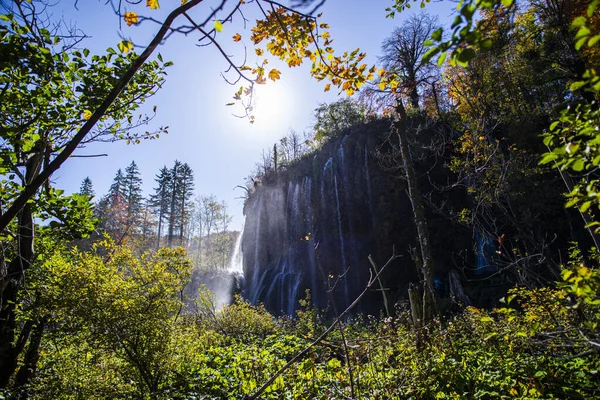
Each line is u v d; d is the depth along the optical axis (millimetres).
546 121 14094
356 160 24234
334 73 3111
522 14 12695
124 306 4762
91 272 4801
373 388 4312
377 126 24281
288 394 4539
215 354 7742
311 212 26828
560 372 4258
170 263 5590
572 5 6723
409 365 4723
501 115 13664
